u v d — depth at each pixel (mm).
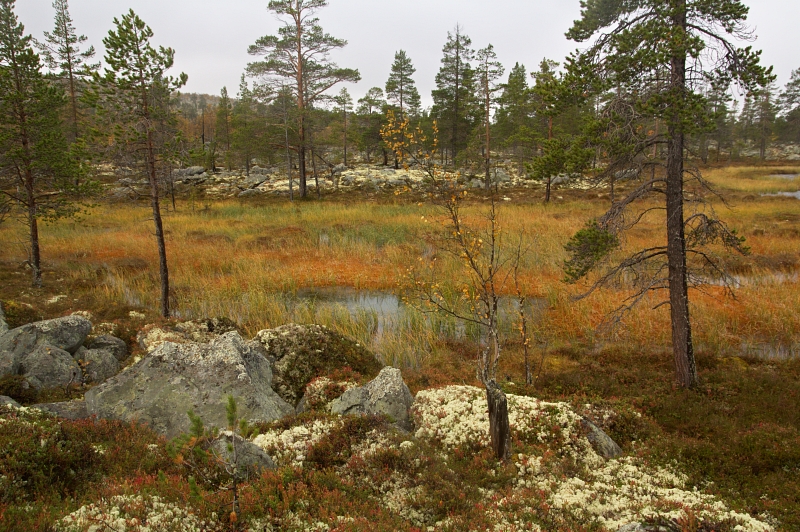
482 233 20641
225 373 9008
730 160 77750
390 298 18625
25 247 24297
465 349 13781
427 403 9117
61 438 6398
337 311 16594
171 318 15320
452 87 50312
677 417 9602
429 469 6695
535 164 10594
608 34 10086
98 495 5227
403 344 14070
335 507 5547
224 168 66062
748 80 9078
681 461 7898
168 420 8375
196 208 38844
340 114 64625
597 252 10305
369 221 30484
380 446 7234
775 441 8297
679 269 10547
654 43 9242
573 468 7230
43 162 18344
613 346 13469
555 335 14672
